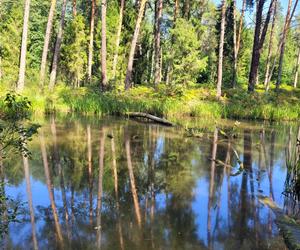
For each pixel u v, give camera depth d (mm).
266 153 10680
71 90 20625
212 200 6766
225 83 36156
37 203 6375
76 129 13539
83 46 29797
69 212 6051
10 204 6238
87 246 4938
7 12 34844
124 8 31578
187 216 6035
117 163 9125
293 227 5652
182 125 15625
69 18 37750
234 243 5172
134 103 18328
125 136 12570
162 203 6566
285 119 18984
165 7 35469
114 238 5199
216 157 10031
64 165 8758
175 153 10352
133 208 6312
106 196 6852
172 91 21156
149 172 8453
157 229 5520
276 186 7680
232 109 19109
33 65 34438
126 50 30531
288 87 39562
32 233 5266
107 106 18062
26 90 18766
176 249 4949
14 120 6855
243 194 7117
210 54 39844
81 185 7414
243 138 12992
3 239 5074
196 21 28891
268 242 5234
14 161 8812
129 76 22969
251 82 24656
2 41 29750
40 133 12453
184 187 7457
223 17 22422
